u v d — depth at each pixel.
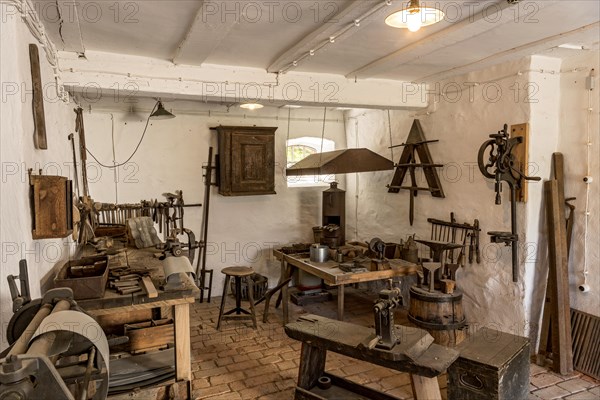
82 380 1.60
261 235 5.70
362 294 5.50
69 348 1.61
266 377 3.23
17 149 1.92
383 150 5.27
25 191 1.96
